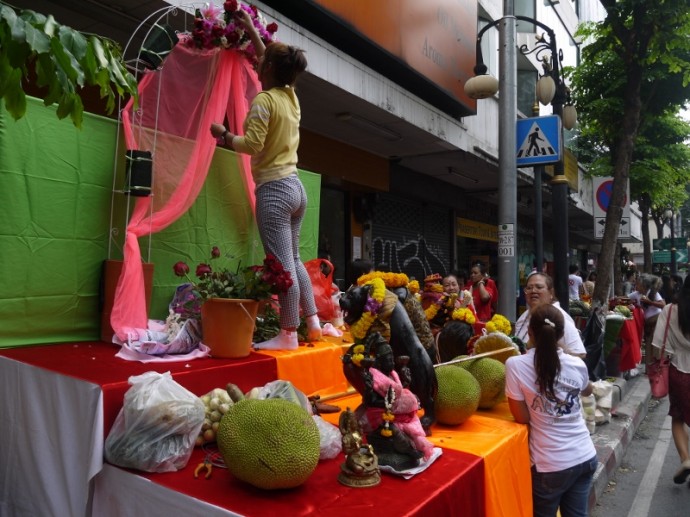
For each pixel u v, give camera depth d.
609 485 5.06
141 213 3.54
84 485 2.36
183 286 3.85
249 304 3.21
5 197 3.06
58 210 3.31
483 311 7.97
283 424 2.07
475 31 10.38
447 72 9.30
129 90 2.38
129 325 3.31
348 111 7.73
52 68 2.09
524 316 4.67
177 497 2.08
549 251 24.53
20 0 4.58
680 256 27.12
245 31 3.79
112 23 5.04
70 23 5.04
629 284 18.38
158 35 3.69
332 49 6.70
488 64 12.75
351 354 2.63
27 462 2.71
